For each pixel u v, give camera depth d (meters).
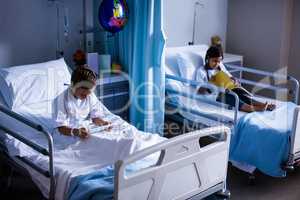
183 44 4.29
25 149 2.42
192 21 4.30
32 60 3.28
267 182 3.11
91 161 2.33
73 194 2.05
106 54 3.49
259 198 2.87
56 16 3.32
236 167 3.21
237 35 4.66
